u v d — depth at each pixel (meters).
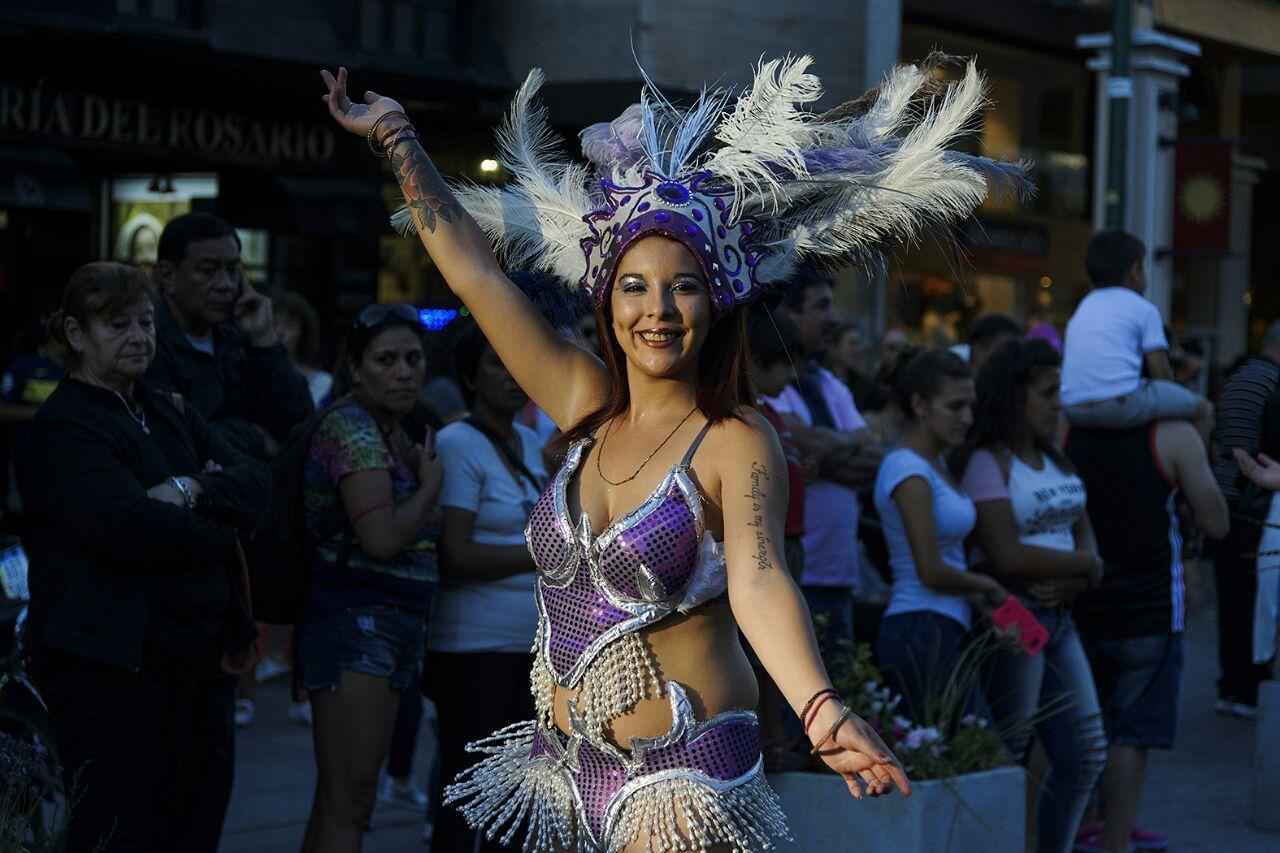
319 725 4.27
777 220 2.89
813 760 4.57
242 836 5.61
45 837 3.57
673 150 2.91
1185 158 13.70
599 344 2.82
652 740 2.64
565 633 2.72
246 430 4.79
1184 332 16.89
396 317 4.44
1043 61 16.09
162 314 4.70
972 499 5.12
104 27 10.03
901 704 5.09
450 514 4.54
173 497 3.86
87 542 3.73
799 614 2.46
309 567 4.37
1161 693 5.52
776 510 2.61
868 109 2.99
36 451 3.80
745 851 2.67
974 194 2.83
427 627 4.68
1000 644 4.96
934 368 4.98
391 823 6.02
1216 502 5.58
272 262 12.41
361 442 4.31
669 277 2.66
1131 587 5.52
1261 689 6.15
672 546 2.62
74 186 10.33
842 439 5.57
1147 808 6.46
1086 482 5.64
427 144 13.30
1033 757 5.45
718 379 2.74
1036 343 5.21
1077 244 16.67
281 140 11.94
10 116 10.26
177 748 4.11
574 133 12.59
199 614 3.96
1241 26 15.74
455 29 12.55
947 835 4.43
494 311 2.91
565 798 2.73
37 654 3.79
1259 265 20.88
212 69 11.00
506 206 3.10
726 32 12.94
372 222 12.23
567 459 2.79
